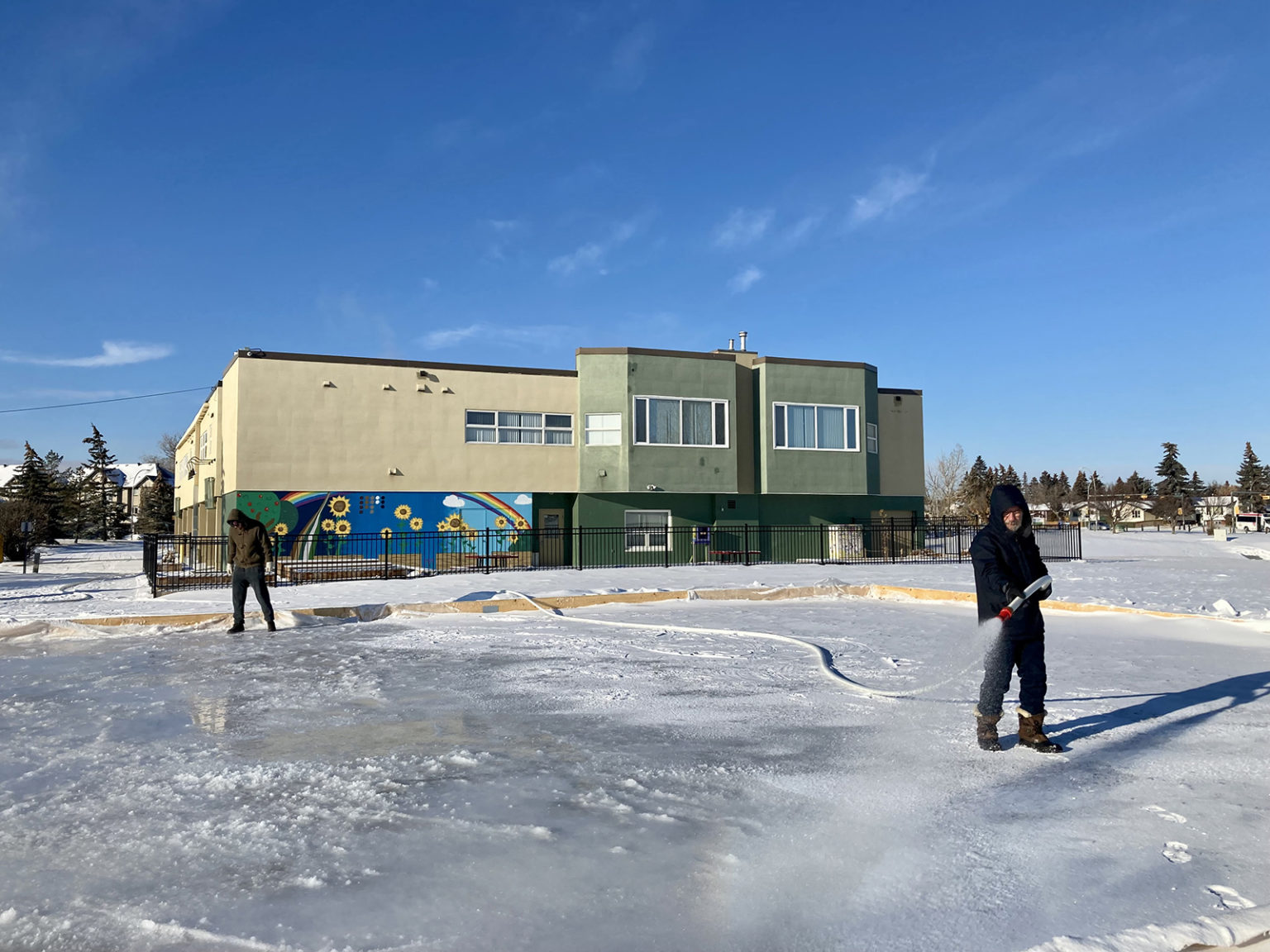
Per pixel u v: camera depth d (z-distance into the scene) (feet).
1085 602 43.04
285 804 13.62
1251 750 16.37
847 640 32.78
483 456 91.61
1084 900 9.86
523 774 15.20
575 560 94.07
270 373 83.92
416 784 14.64
